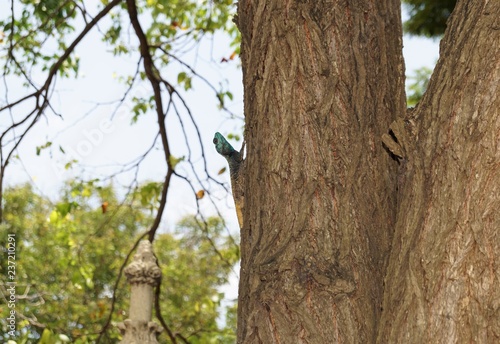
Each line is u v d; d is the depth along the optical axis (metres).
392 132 3.84
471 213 3.32
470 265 3.26
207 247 23.16
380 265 3.71
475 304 3.20
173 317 21.70
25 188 21.81
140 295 5.67
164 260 23.83
